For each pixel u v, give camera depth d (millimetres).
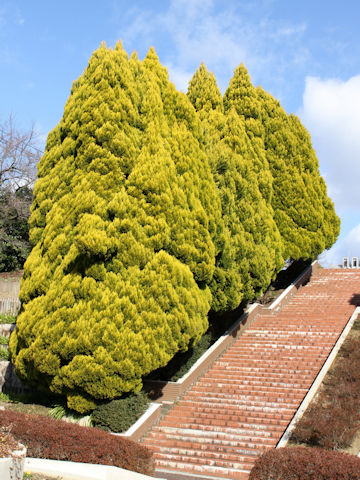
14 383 18562
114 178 15891
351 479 9133
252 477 9891
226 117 26750
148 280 15430
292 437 13812
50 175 17312
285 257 30672
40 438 10680
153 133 16875
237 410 16672
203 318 17547
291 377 18109
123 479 10078
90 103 16297
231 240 21094
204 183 18578
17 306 22859
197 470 13656
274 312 25875
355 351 18250
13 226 30875
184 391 18188
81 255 15375
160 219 16078
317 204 32188
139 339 14867
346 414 13898
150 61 18797
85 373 14438
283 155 31672
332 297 27562
